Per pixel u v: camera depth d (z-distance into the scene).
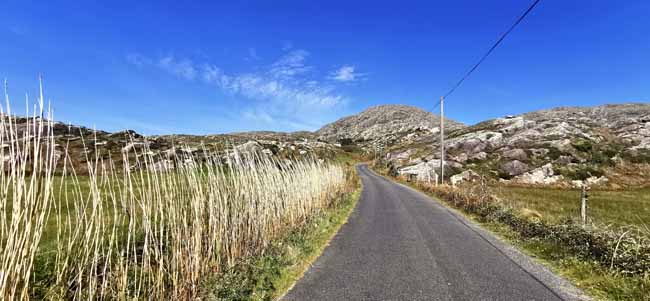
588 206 19.62
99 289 4.01
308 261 7.09
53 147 3.15
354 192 24.66
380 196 22.70
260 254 6.73
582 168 44.31
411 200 20.39
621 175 42.97
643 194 30.64
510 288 5.64
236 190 6.85
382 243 8.88
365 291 5.45
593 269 6.34
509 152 50.94
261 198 7.93
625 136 56.06
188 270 4.71
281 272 6.12
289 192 10.27
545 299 5.19
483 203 14.49
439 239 9.48
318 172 16.44
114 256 5.10
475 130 74.44
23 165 2.91
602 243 6.85
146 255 4.21
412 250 8.16
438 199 21.28
